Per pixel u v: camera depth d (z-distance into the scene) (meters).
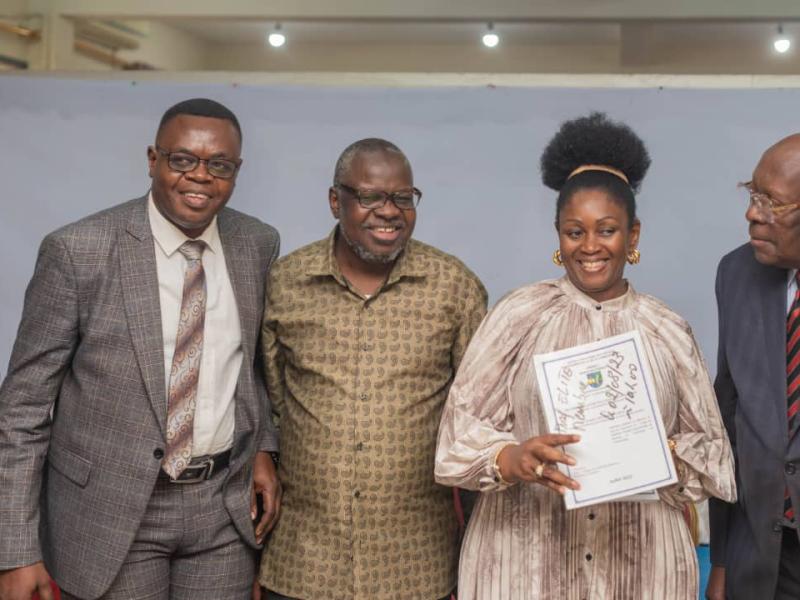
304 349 2.44
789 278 2.25
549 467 1.98
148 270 2.33
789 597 2.23
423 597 2.40
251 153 3.71
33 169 3.75
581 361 2.05
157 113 3.74
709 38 6.01
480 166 3.66
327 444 2.37
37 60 4.85
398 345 2.40
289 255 2.56
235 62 7.03
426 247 2.56
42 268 2.31
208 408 2.37
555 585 2.12
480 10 4.63
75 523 2.33
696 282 3.58
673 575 2.12
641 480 1.99
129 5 4.82
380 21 4.77
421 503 2.42
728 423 2.38
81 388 2.33
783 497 2.19
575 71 6.68
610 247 2.12
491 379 2.20
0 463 2.30
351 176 2.38
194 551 2.41
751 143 3.56
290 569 2.41
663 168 3.58
